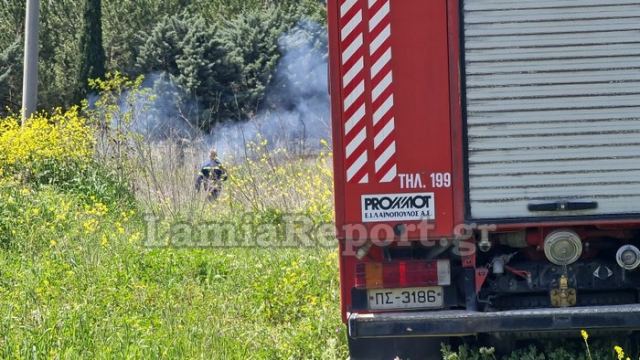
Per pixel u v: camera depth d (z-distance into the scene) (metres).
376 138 28.12
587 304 29.44
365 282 28.62
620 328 27.20
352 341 30.27
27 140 64.56
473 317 27.38
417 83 28.03
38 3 81.31
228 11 167.00
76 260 43.66
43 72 156.00
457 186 28.02
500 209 28.03
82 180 62.69
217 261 44.62
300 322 35.84
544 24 27.84
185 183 60.50
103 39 158.38
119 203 60.34
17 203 53.28
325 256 44.00
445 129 28.03
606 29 27.81
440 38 28.02
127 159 63.66
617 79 27.84
